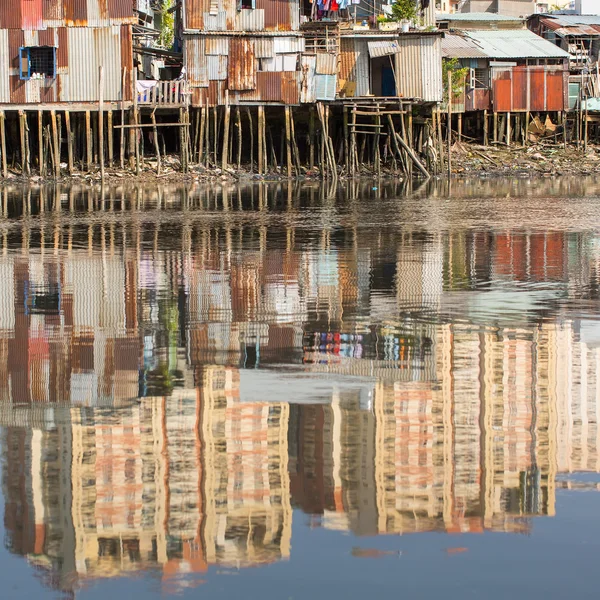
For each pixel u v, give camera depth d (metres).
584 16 93.25
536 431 9.66
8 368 12.43
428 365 12.52
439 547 7.03
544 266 22.30
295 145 65.38
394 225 32.22
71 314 16.39
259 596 6.37
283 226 32.00
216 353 13.27
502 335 14.46
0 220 34.38
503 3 105.19
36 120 67.38
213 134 69.38
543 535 7.21
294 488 8.07
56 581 6.57
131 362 12.75
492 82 78.69
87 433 9.56
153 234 29.55
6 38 61.06
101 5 61.25
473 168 70.50
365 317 15.99
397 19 69.56
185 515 7.56
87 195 48.03
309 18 67.44
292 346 13.73
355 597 6.36
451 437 9.45
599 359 12.88
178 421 9.96
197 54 63.78
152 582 6.56
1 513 7.61
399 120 70.31
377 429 9.68
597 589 6.45
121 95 61.72
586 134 77.81
